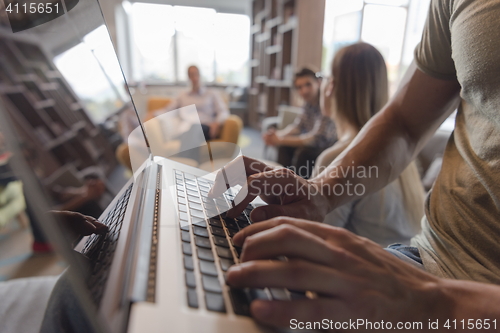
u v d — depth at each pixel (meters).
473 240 0.36
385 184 0.53
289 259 0.22
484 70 0.34
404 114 0.55
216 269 0.26
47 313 0.30
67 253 0.20
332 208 0.46
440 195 0.44
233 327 0.20
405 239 0.89
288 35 4.16
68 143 0.29
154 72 7.07
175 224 0.33
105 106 0.43
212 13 6.98
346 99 0.98
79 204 0.26
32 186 0.21
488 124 0.37
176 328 0.19
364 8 3.70
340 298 0.20
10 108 0.23
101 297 0.19
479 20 0.34
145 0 6.49
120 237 0.29
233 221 0.38
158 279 0.23
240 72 7.45
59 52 0.35
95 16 0.48
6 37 0.27
